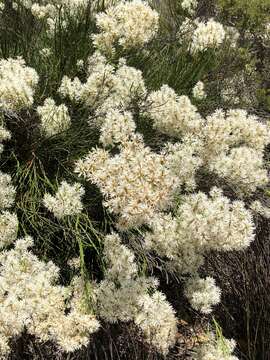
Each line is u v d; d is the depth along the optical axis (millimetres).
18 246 303
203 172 394
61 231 393
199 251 331
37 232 361
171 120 356
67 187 319
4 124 396
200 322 396
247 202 438
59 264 368
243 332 408
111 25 429
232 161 346
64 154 419
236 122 369
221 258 417
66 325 277
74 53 496
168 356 364
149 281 314
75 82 403
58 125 379
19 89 344
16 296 272
